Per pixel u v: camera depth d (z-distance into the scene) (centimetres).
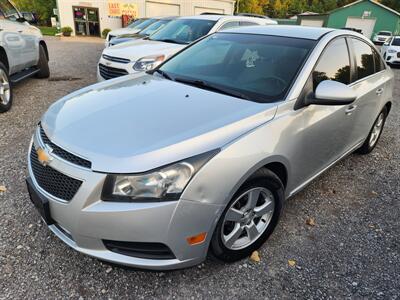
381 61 397
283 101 242
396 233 283
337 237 273
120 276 221
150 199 182
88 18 2447
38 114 512
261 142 214
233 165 198
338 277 231
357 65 335
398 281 231
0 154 372
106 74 576
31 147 238
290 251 253
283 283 223
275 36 313
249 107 233
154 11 2512
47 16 3534
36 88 675
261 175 218
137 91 266
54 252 237
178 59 341
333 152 312
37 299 202
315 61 271
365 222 296
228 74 288
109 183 182
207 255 229
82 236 192
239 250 232
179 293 211
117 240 187
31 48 652
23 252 236
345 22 3572
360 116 340
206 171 189
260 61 287
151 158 183
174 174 184
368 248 262
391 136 519
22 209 280
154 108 231
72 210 188
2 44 517
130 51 562
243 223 229
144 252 195
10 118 490
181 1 2520
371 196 340
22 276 217
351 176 379
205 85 276
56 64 988
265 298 212
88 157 188
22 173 335
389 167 407
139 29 1125
